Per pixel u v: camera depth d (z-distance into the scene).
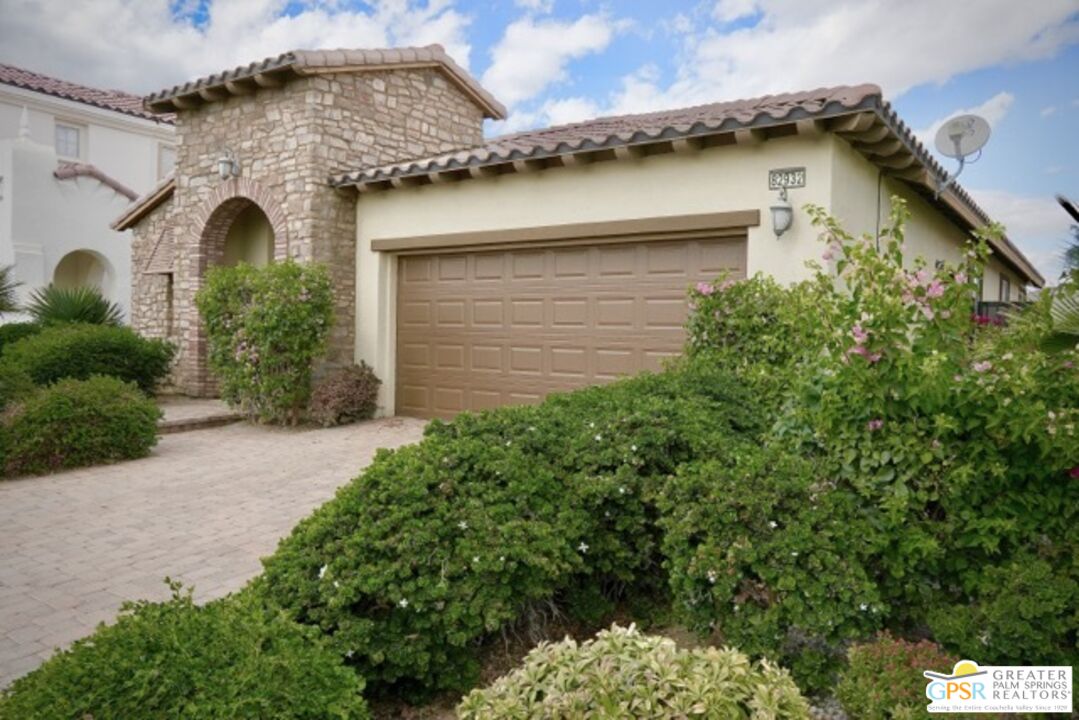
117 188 18.41
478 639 3.28
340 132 10.21
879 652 2.62
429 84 11.59
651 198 7.75
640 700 2.01
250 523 5.45
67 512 5.75
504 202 8.88
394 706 3.04
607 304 8.31
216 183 11.25
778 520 3.02
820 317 3.62
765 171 7.05
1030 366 3.14
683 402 4.38
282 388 9.45
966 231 11.50
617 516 3.62
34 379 9.61
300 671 2.27
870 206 7.74
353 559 2.88
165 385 12.11
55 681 2.07
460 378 9.66
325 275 9.66
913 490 3.22
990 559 3.12
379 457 3.53
